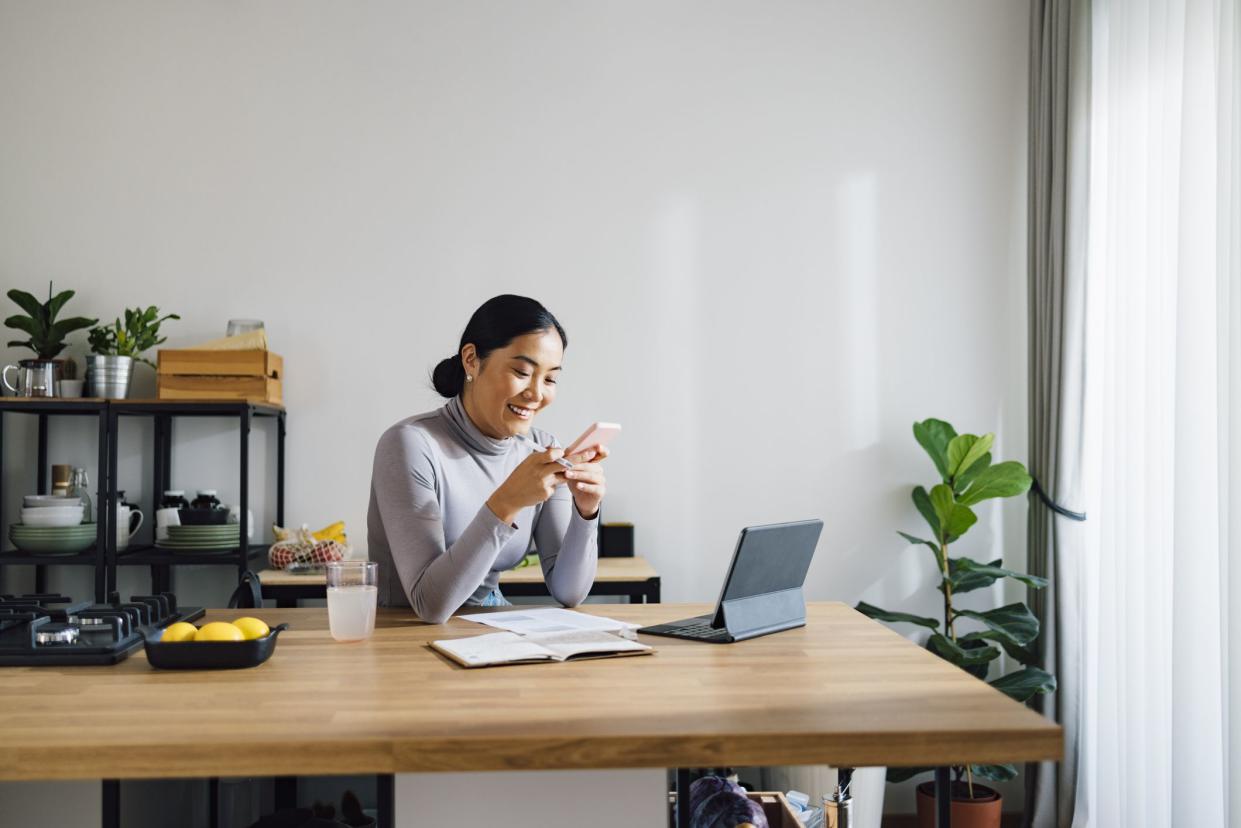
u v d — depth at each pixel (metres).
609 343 3.53
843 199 3.59
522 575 3.05
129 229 3.46
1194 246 2.47
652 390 3.53
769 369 3.56
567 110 3.54
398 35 3.52
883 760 1.13
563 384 3.51
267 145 3.49
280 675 1.41
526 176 3.53
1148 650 2.73
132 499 3.45
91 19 3.47
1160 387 2.71
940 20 3.61
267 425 3.46
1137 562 2.82
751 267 3.56
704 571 3.53
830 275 3.58
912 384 3.58
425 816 1.26
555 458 1.75
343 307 3.48
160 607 1.79
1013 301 3.60
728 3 3.58
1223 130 2.30
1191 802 2.45
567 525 2.23
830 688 1.33
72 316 3.43
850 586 3.55
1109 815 2.96
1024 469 3.19
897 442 3.57
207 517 3.19
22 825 1.34
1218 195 2.31
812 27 3.60
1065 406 3.15
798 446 3.56
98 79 3.46
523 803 1.27
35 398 3.07
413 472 1.92
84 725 1.16
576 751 1.11
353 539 3.47
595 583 3.02
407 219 3.50
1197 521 2.46
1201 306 2.46
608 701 1.26
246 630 1.50
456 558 1.76
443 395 2.13
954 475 3.27
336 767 1.09
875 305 3.58
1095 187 3.13
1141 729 2.80
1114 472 2.95
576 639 1.65
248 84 3.49
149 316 3.30
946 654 3.11
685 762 1.12
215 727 1.15
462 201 3.51
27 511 3.14
